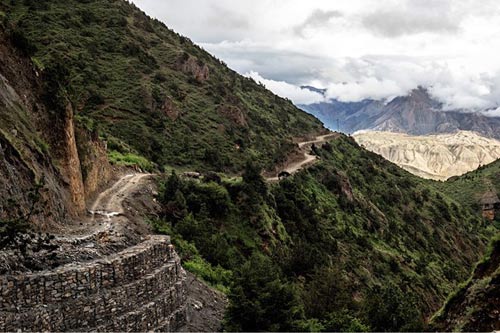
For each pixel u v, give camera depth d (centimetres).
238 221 6169
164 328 2473
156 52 13450
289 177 9919
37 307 1900
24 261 2042
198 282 3512
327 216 9312
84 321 2052
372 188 13650
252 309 2706
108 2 14800
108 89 10056
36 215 2475
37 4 12381
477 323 1903
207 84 13450
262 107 16212
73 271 2067
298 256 5738
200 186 6134
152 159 8312
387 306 3575
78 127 4191
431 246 12094
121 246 2692
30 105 3195
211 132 10806
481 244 14200
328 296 3938
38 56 9938
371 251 8981
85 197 3959
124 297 2262
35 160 2803
